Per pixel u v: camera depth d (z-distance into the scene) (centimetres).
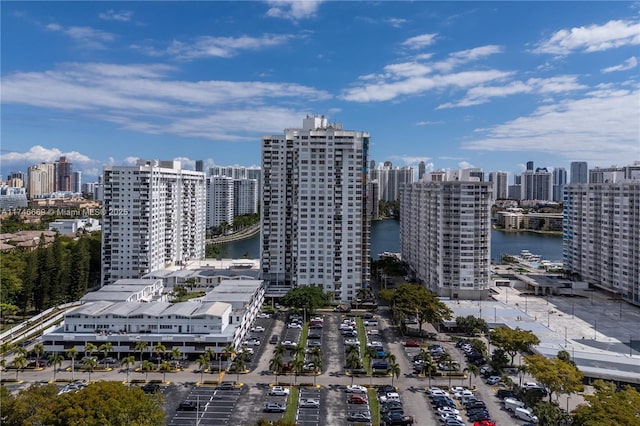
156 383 14825
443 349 18262
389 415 12650
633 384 14438
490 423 12356
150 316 17325
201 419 12681
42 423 9706
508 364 16562
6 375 15338
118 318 17350
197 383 14988
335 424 12556
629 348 17900
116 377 15312
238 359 15688
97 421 9588
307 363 16575
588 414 10519
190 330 17300
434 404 13712
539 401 12575
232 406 13462
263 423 9756
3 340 18875
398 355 17762
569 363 14688
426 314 19775
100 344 16925
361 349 18338
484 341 19188
